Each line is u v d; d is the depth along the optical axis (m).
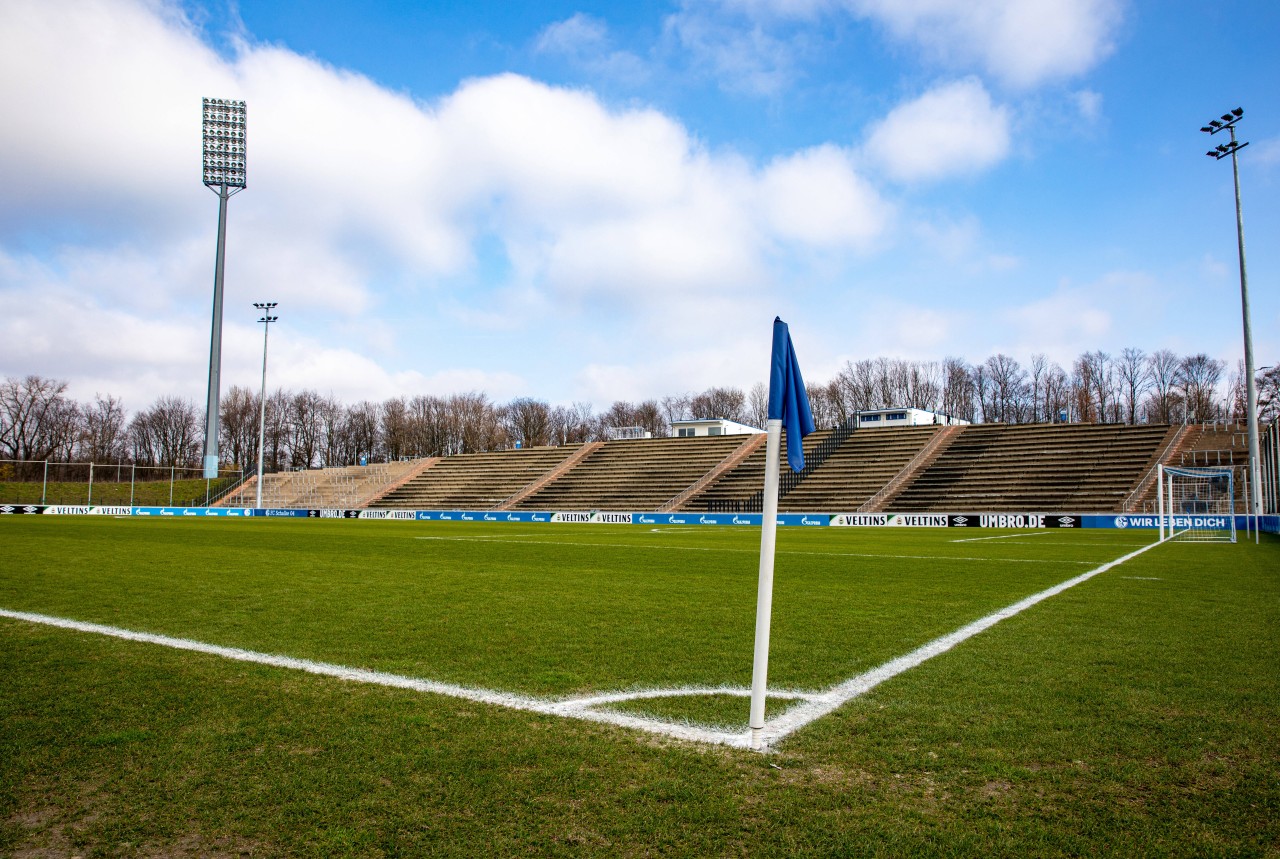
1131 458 43.81
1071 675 6.05
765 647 4.49
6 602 10.03
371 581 12.62
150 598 10.45
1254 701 5.27
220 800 3.68
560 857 3.10
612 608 9.70
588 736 4.61
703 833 3.31
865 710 5.12
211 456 59.12
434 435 94.12
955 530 34.78
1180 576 13.62
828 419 85.81
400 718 4.96
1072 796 3.70
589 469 60.78
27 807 3.61
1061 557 18.23
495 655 6.86
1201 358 73.06
